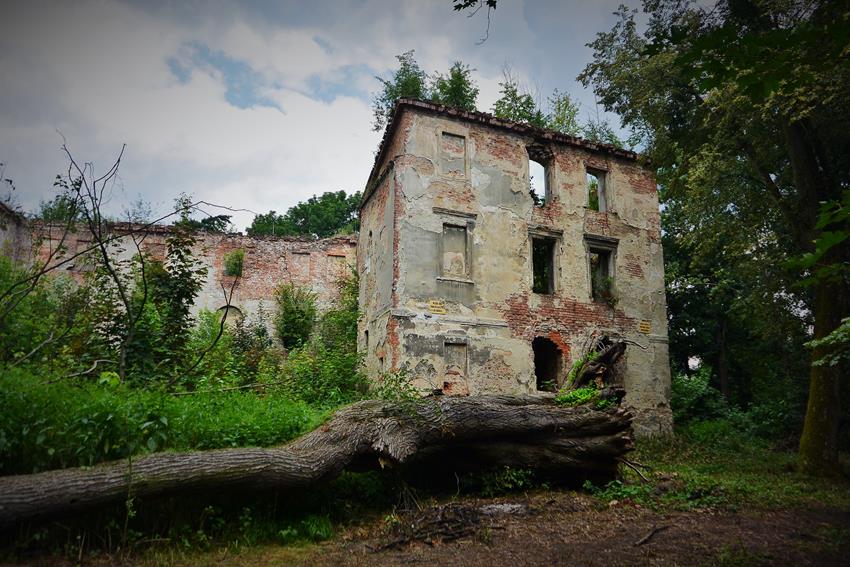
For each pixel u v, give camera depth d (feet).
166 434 17.88
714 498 25.72
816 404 37.47
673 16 39.11
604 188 56.70
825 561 17.22
